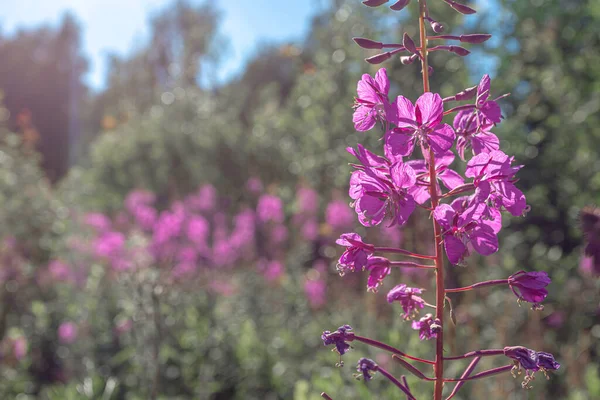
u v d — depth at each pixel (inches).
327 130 363.3
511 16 372.8
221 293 347.9
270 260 418.6
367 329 243.8
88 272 348.2
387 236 246.4
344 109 347.3
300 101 382.9
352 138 328.2
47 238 390.6
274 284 370.0
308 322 323.6
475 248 77.0
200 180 644.1
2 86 1274.6
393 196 79.5
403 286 87.7
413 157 218.1
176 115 707.4
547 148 377.4
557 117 362.3
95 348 281.0
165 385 254.8
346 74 352.2
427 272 230.8
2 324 328.5
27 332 311.6
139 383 245.3
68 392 224.2
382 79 84.1
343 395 190.7
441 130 79.0
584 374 219.1
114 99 1384.1
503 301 237.8
